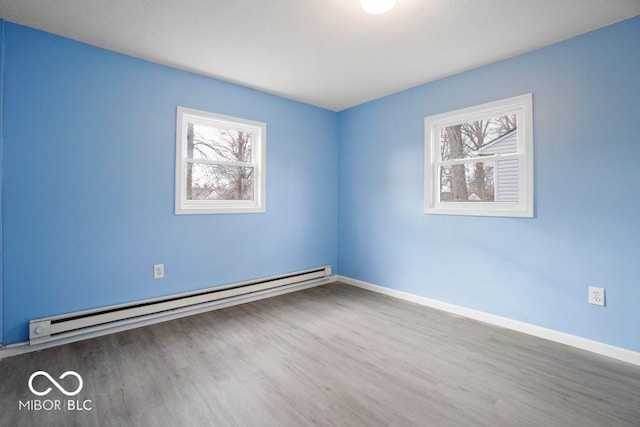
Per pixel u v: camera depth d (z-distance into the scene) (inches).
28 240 88.1
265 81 126.5
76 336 94.3
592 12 79.7
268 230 142.0
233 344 92.7
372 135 150.9
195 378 74.5
